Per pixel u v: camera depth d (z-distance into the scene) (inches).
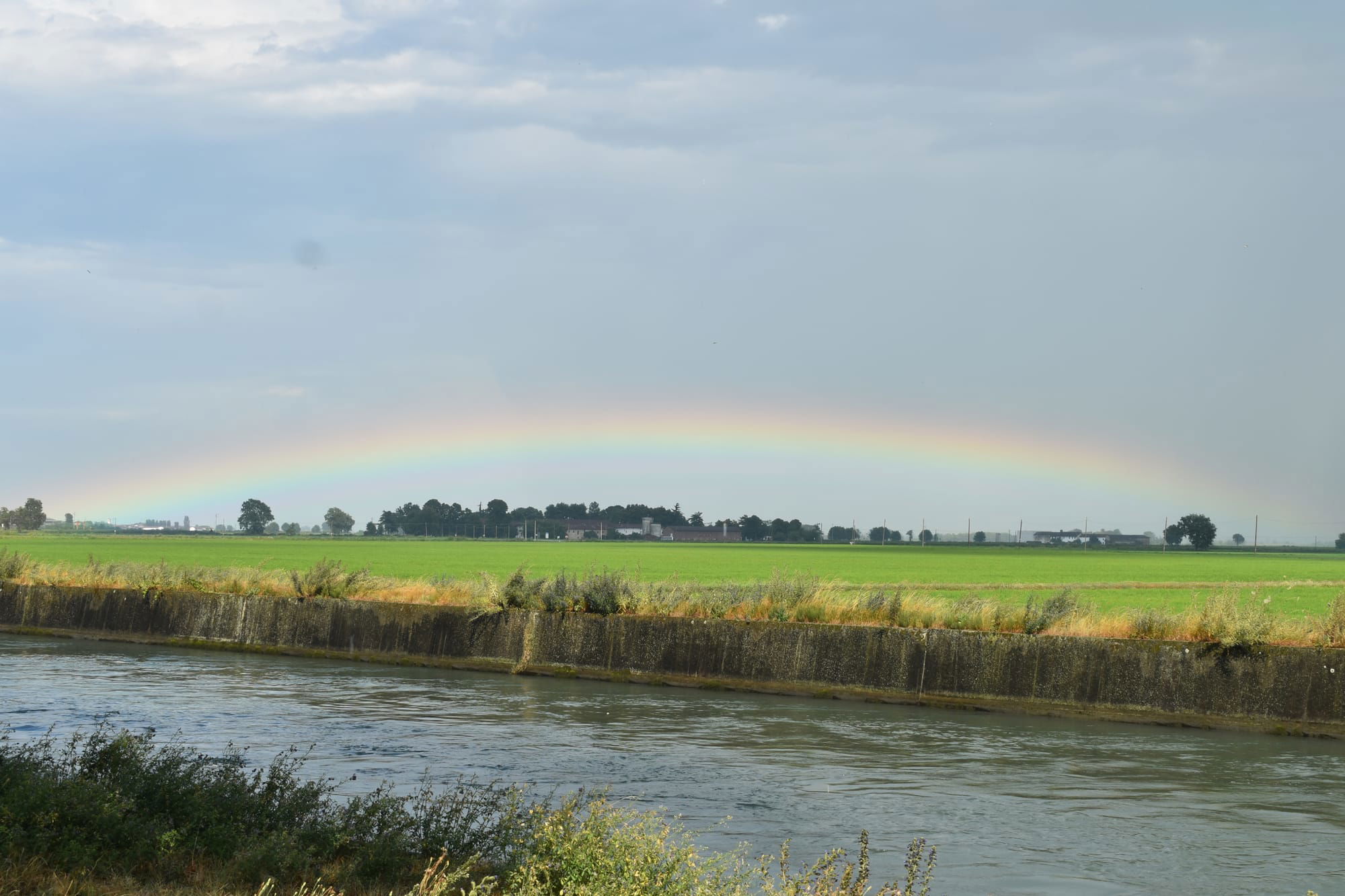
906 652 1159.0
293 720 1002.7
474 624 1427.2
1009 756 882.1
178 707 1065.5
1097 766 847.1
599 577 1449.3
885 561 5068.9
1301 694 989.8
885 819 682.2
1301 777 813.2
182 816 516.4
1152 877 572.7
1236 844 634.2
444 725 987.3
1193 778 805.9
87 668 1373.0
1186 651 1039.0
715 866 517.7
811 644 1208.2
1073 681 1078.4
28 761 563.5
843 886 403.2
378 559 4525.1
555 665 1354.6
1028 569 4037.9
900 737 959.6
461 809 559.8
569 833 474.6
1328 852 620.4
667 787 757.3
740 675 1238.9
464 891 426.0
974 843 631.8
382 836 506.3
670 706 1116.5
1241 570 4392.2
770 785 768.3
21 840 454.3
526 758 847.7
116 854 463.8
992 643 1118.4
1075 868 586.9
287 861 469.7
